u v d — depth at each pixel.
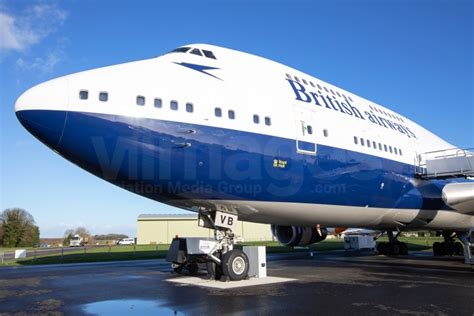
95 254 37.78
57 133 10.39
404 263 20.16
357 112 16.98
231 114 12.34
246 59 14.28
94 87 10.93
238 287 11.70
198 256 14.85
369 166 15.93
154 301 9.74
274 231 20.69
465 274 14.91
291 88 14.53
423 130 22.67
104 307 9.16
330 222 16.08
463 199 17.86
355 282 12.60
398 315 7.92
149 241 82.62
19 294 11.33
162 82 11.83
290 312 8.22
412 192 18.28
